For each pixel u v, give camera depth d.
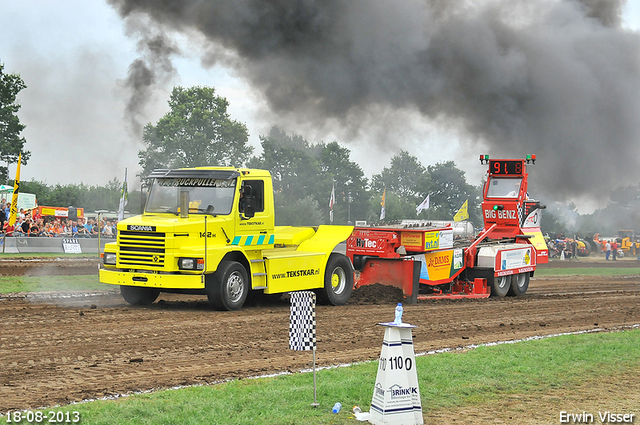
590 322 17.56
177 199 16.70
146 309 15.96
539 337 14.48
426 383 9.34
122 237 15.97
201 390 8.52
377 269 21.69
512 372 10.24
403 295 20.86
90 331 12.60
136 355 10.74
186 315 15.11
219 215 16.27
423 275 21.62
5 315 14.12
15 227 34.91
